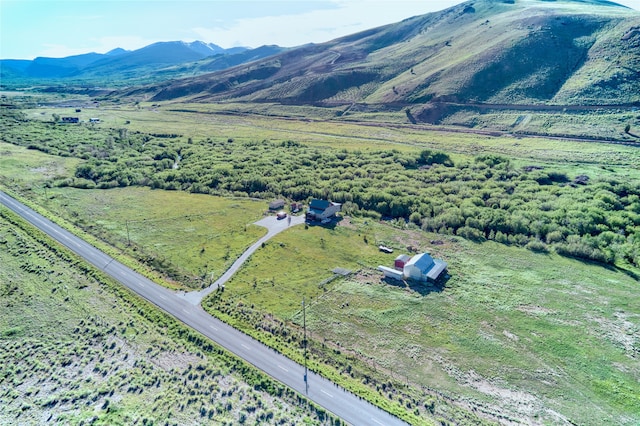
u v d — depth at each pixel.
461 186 103.75
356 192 100.75
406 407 41.00
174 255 72.25
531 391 43.50
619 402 42.00
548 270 68.00
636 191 92.00
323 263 70.75
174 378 43.75
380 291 62.22
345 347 49.97
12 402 40.25
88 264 66.50
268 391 42.38
